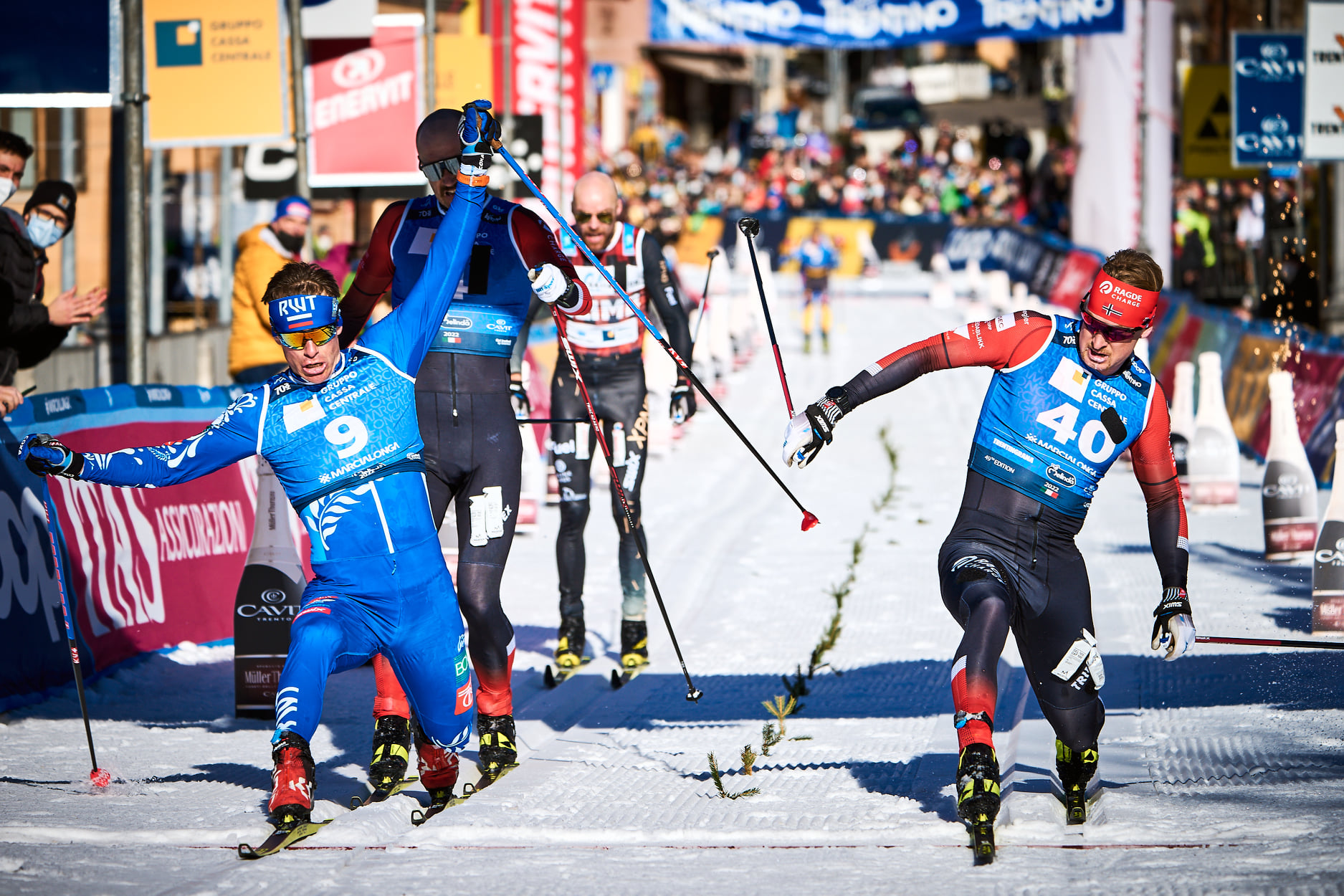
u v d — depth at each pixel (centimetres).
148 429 2070
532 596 2472
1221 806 1232
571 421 1532
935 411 5103
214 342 4256
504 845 1179
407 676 1244
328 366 1204
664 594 2453
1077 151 7356
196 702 1814
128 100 2425
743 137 16162
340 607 1200
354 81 3581
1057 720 1259
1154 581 2402
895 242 11062
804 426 1224
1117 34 6175
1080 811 1222
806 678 1869
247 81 2891
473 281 1478
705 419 4944
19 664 1772
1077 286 8112
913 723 1627
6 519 1784
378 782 1334
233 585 2209
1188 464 3145
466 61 4384
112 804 1300
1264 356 4012
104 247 4031
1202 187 8262
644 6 7756
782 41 6259
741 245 9600
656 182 11575
